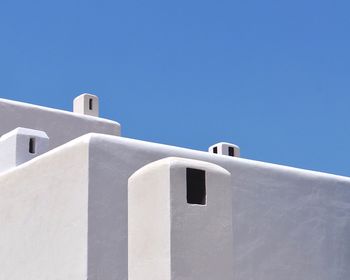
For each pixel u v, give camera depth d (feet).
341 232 38.88
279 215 35.99
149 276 24.66
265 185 35.78
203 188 25.91
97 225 28.50
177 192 24.90
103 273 28.22
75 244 28.71
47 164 31.50
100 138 29.60
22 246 32.22
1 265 33.55
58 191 30.37
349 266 38.81
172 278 24.04
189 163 25.62
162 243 24.52
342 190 39.65
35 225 31.53
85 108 56.29
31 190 32.32
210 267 25.09
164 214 24.70
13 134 37.42
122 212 29.37
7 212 33.83
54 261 29.81
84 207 28.60
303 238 36.83
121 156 30.04
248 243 34.22
